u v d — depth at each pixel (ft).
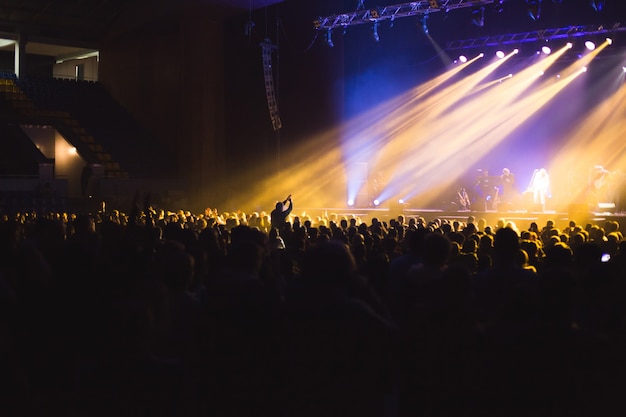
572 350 10.88
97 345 10.47
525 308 11.30
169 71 101.65
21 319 12.87
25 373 12.63
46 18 108.06
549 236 34.96
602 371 11.00
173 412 10.28
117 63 110.73
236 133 94.79
